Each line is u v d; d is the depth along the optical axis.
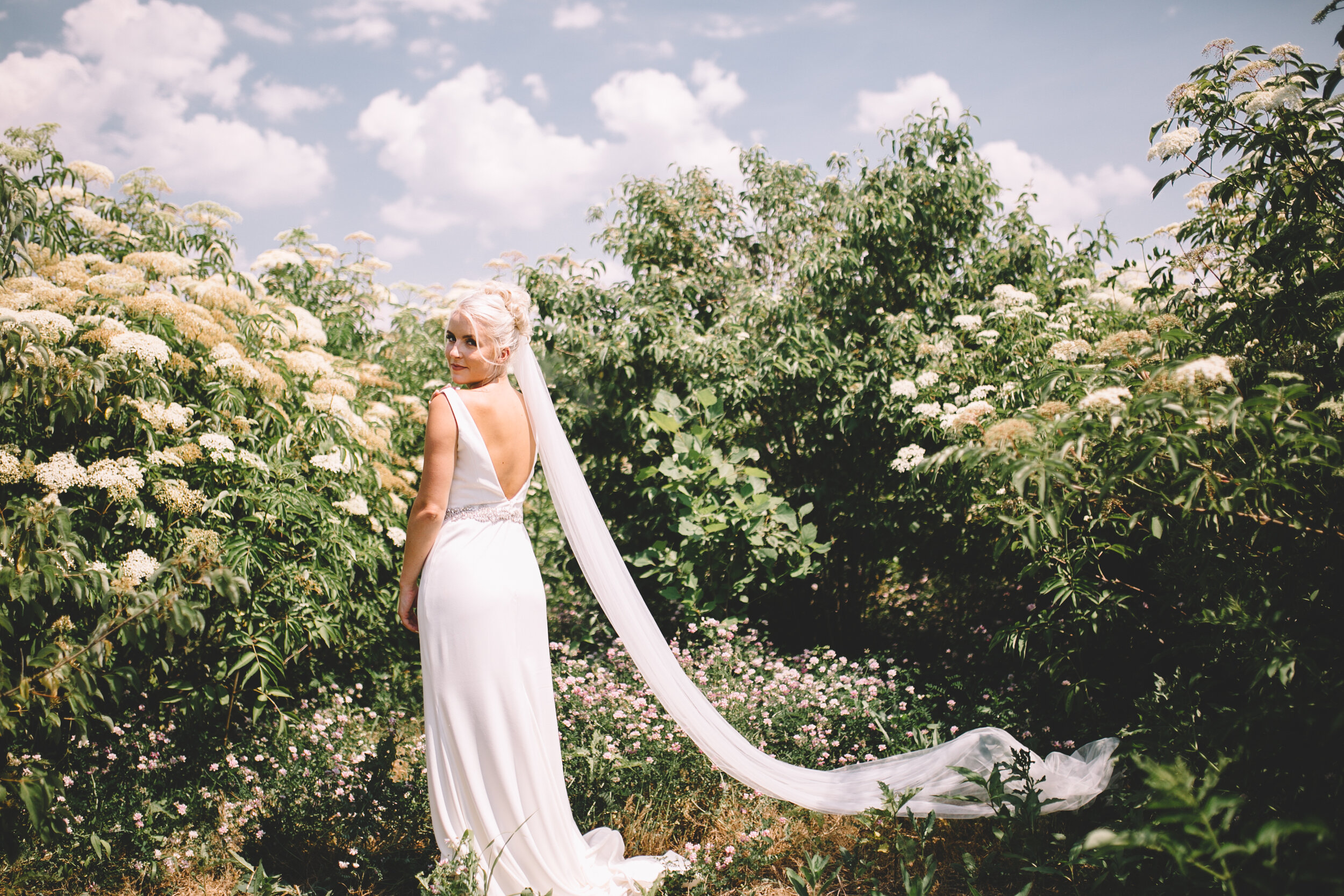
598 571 3.00
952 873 2.71
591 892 2.64
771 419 5.20
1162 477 2.04
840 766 3.51
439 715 2.56
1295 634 1.96
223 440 3.18
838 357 4.85
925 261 5.36
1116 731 3.24
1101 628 3.17
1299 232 2.25
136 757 3.17
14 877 2.52
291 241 6.16
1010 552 4.35
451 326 2.73
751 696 3.72
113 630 2.24
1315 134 2.35
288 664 3.96
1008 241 5.37
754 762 3.05
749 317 5.21
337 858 2.89
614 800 3.17
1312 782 1.95
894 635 5.34
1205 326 2.62
